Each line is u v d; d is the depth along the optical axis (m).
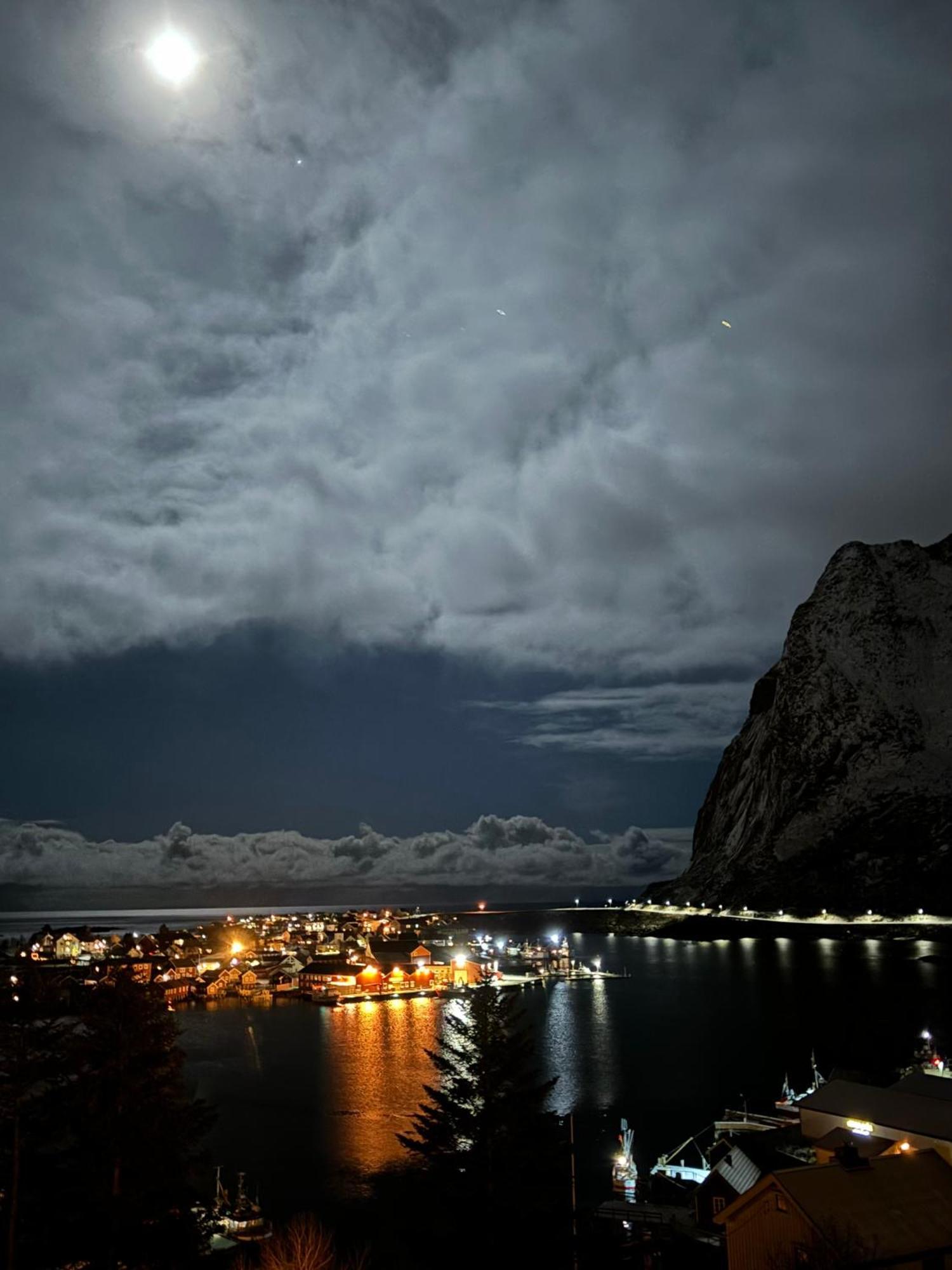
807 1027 142.62
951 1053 117.00
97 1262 36.16
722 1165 59.97
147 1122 37.28
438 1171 41.47
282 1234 58.97
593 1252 49.34
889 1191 39.91
